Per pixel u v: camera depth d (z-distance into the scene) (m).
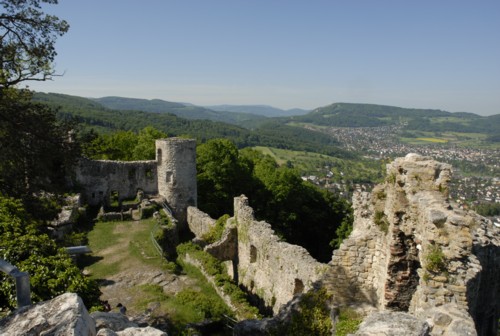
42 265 11.40
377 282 10.08
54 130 14.70
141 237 24.77
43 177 14.87
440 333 6.99
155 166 33.94
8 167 13.74
